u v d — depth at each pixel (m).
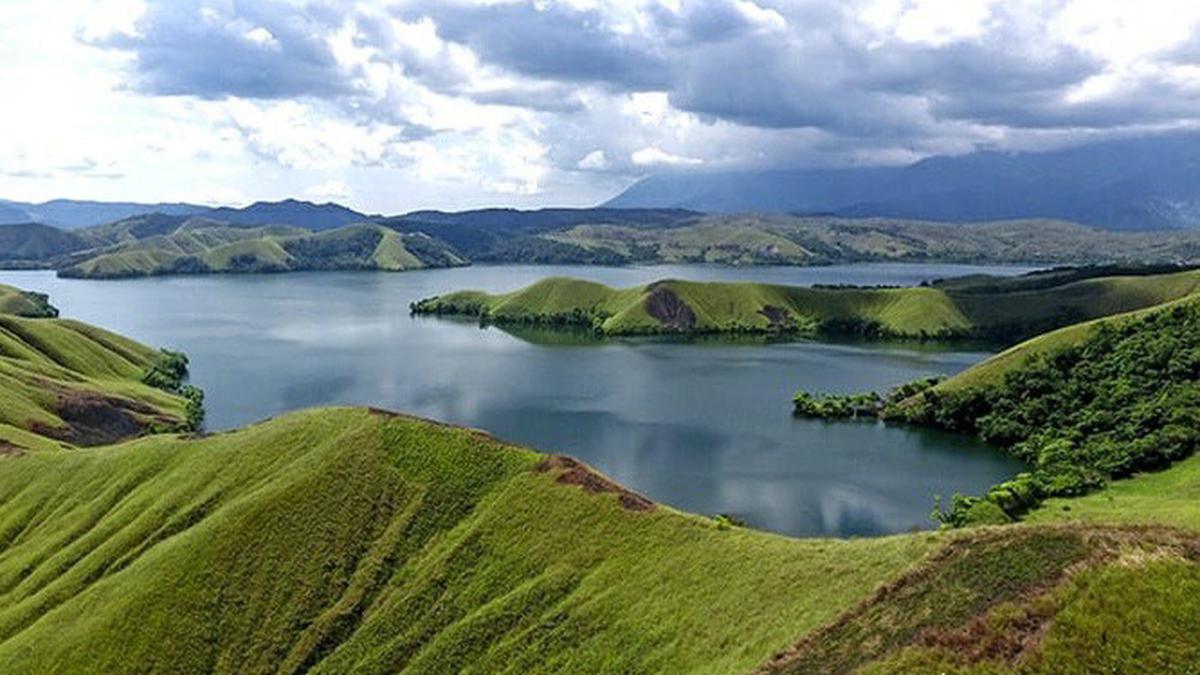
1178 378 142.38
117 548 80.56
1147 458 119.88
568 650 56.50
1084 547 42.22
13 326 191.88
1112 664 35.44
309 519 76.62
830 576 51.28
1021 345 179.25
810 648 44.59
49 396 149.25
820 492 124.50
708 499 120.81
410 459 81.44
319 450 85.19
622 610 57.66
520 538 69.31
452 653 60.34
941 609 42.12
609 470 134.25
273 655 66.94
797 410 176.88
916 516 114.50
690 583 57.25
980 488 126.75
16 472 101.19
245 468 87.06
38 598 76.81
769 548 57.75
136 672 66.19
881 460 142.00
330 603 70.25
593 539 65.88
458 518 75.06
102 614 70.75
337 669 64.25
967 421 161.50
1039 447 140.12
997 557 44.47
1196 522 87.12
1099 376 155.12
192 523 81.75
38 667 67.44
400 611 66.94
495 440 82.38
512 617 61.53
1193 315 161.62
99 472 96.31
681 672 49.94
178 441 97.00
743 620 51.31
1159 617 36.81
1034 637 37.59
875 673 39.09
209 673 66.50
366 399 187.38
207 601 70.69
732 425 164.50
